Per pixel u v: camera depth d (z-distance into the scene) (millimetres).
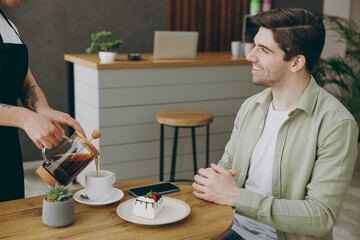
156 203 1277
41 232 1182
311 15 1432
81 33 4293
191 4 4758
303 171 1463
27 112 1389
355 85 4086
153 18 4621
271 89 1631
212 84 3514
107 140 3178
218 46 5043
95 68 3023
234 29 5074
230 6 4953
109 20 4406
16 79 1744
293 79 1498
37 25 4086
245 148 1659
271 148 1580
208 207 1389
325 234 1385
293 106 1541
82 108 3434
